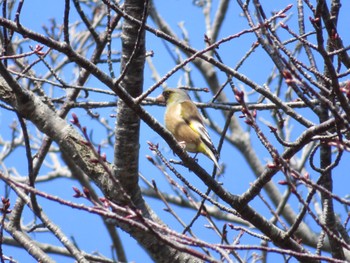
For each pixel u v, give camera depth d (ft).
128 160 35.70
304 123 34.22
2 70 34.42
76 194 25.27
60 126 36.86
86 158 36.50
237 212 34.35
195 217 34.99
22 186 24.29
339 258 32.45
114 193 36.09
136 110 32.35
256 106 42.42
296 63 31.42
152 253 36.06
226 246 25.34
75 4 46.34
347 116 26.76
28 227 64.54
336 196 25.58
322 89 30.71
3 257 33.47
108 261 42.45
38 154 41.37
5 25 29.81
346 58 32.96
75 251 36.63
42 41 30.30
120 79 31.45
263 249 25.44
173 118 49.08
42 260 38.86
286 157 31.09
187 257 36.09
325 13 31.07
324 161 33.88
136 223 24.29
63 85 41.42
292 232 33.91
